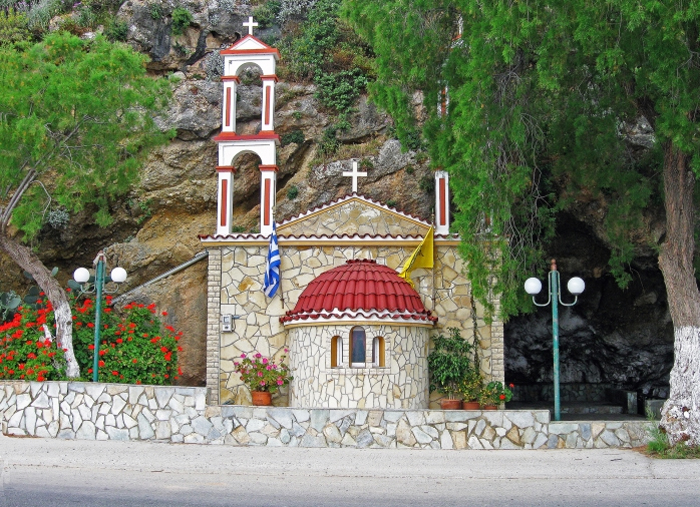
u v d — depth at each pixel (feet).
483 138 49.70
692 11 42.09
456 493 36.24
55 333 58.65
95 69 56.24
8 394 53.21
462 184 50.24
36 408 52.75
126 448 47.96
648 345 80.07
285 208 77.87
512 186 51.31
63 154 58.80
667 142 51.16
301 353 60.34
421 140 77.15
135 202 77.00
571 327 82.53
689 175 51.06
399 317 58.34
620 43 47.42
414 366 59.57
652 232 69.92
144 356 59.21
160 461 43.70
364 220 66.18
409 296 60.34
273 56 70.74
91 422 52.03
